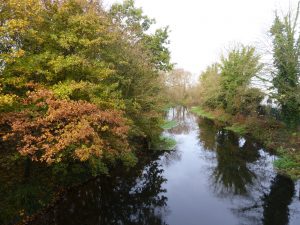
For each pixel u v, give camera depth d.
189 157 24.66
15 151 14.01
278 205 15.28
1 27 9.91
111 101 13.51
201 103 70.00
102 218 13.68
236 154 25.69
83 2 13.13
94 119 10.65
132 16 24.31
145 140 26.50
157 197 16.27
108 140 13.24
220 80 47.19
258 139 29.95
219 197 16.33
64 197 13.85
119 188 17.27
